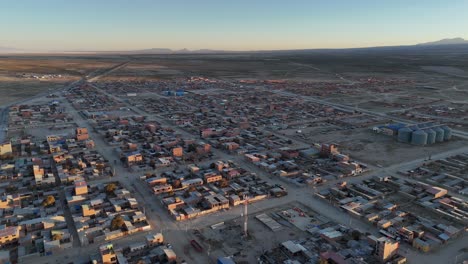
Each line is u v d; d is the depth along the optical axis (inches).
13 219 3595.0
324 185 4581.7
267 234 3398.1
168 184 4461.1
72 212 3757.4
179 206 3902.6
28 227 3405.5
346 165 5098.4
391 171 5068.9
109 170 4992.6
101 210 3821.4
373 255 3016.7
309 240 3287.4
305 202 4087.1
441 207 3941.9
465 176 4872.0
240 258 3014.3
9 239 3186.5
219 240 3284.9
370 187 4525.1
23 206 3919.8
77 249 3122.5
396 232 3363.7
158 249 3095.5
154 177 4623.5
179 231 3437.5
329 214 3801.7
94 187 4362.7
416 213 3853.3
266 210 3887.8
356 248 3122.5
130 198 4072.3
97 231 3348.9
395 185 4522.6
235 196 4079.7
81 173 4847.4
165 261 2984.7
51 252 3058.6
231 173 4803.2
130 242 3245.6
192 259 2994.6
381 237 3157.0
